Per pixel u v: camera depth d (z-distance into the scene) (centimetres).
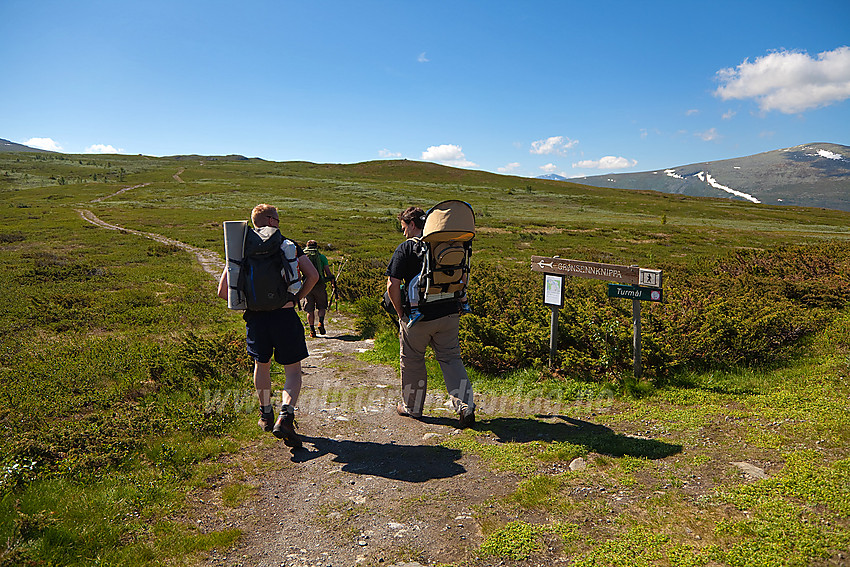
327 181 11850
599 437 413
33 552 263
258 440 450
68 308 1242
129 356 742
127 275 1998
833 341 605
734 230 5534
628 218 7256
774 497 292
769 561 239
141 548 279
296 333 429
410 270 442
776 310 642
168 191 9262
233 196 8488
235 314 1254
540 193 11031
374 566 266
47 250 3017
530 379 589
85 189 9569
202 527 309
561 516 299
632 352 574
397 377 676
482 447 417
